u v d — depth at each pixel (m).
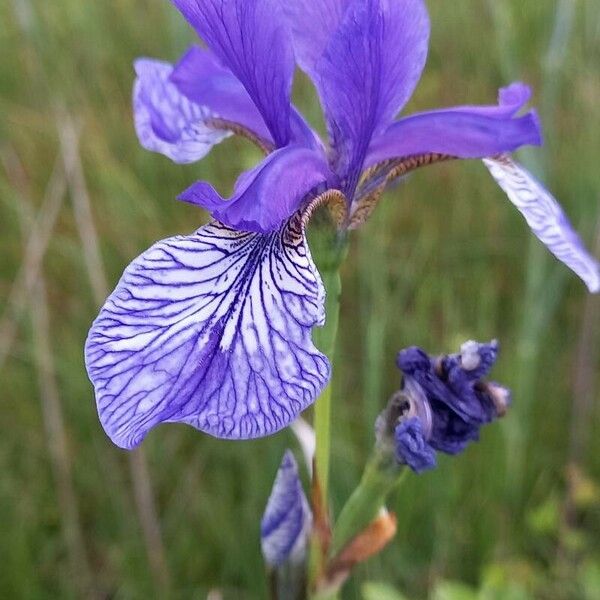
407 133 0.07
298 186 0.06
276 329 0.05
